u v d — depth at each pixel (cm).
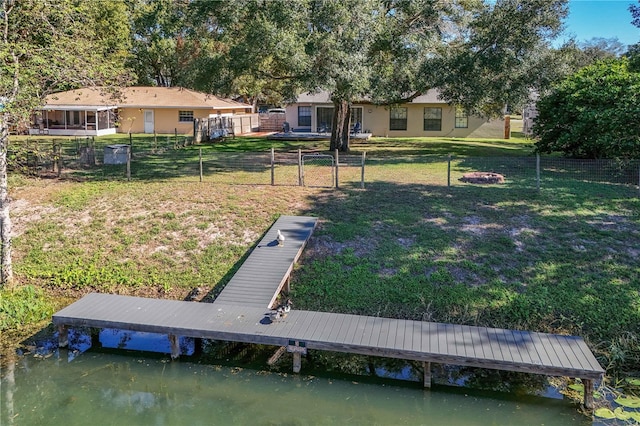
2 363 754
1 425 612
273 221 1140
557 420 619
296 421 625
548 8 1805
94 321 767
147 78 3956
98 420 628
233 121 3117
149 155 2027
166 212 1189
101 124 3052
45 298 941
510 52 1834
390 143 2670
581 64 2784
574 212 1131
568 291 875
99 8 2291
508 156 2075
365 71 1571
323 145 2514
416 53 1839
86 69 949
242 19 1588
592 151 1689
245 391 688
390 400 666
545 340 706
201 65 1784
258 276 893
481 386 694
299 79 1595
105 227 1138
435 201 1218
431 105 3055
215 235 1093
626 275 904
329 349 697
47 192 1334
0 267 958
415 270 942
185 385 702
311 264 981
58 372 732
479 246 998
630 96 1465
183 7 1805
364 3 1525
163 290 948
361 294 900
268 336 714
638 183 1342
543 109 1805
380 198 1252
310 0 1483
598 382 659
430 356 670
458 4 1944
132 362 758
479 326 791
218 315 777
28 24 929
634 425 602
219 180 1460
